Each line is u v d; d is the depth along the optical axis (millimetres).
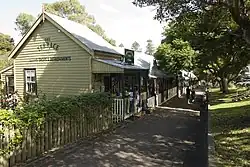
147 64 23391
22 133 7520
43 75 17734
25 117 7637
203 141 10164
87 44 16016
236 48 13844
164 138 10656
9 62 29609
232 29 13609
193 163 7559
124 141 10094
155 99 22719
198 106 22453
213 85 58688
